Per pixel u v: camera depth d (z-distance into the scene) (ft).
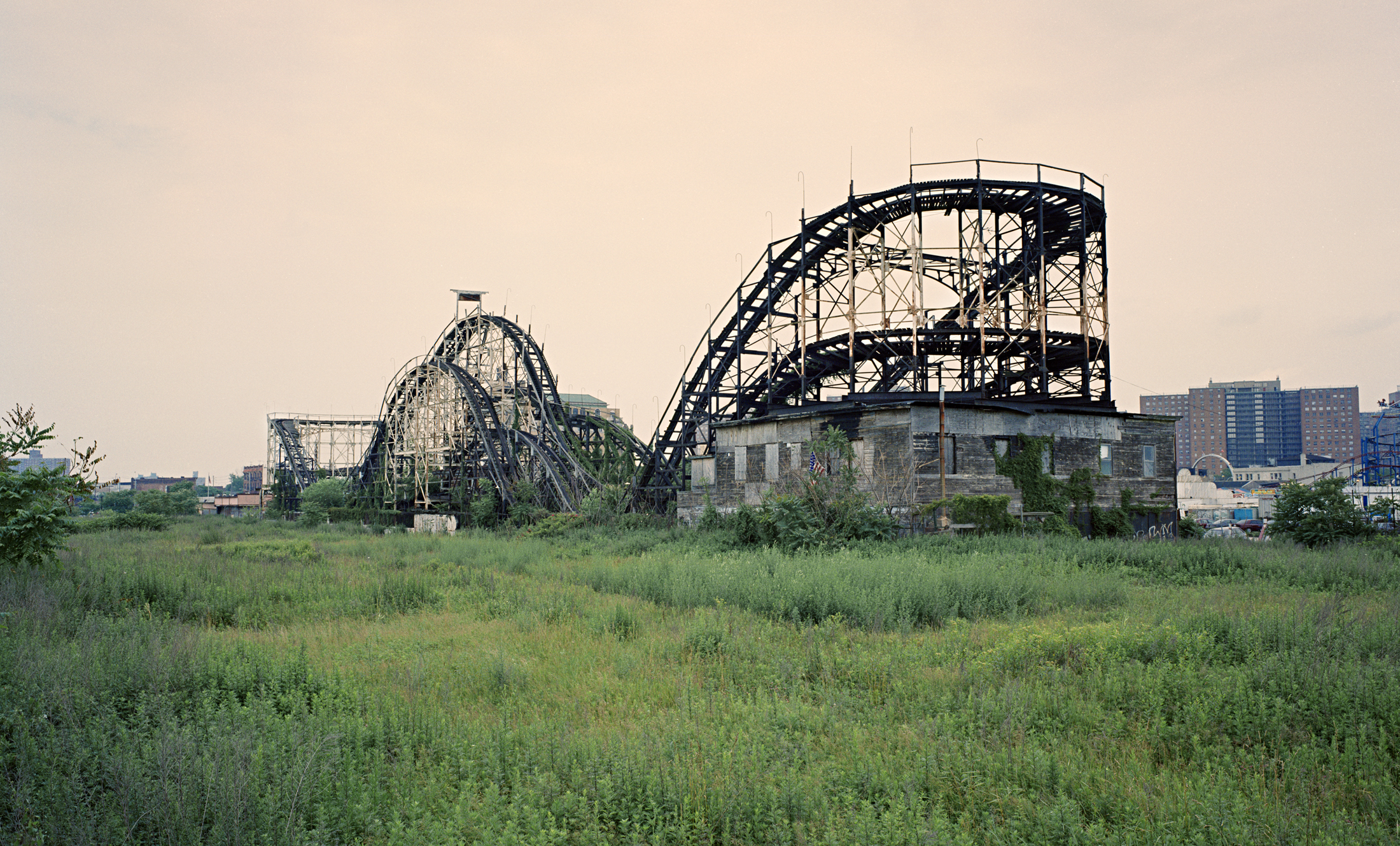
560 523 152.25
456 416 219.41
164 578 63.41
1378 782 23.58
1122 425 125.29
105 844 19.21
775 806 22.58
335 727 28.14
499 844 20.15
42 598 49.32
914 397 116.88
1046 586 58.90
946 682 35.09
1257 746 27.17
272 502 310.45
